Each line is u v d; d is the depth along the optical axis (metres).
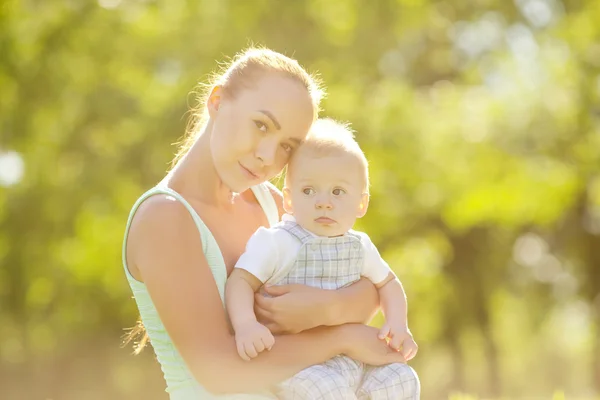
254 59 4.01
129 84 23.78
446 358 30.14
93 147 23.88
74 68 23.89
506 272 29.47
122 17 23.50
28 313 25.11
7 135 23.91
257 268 3.90
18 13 23.38
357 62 23.98
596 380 29.02
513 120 25.67
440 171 24.09
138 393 27.75
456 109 25.20
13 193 24.06
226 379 3.72
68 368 26.39
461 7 27.97
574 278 30.14
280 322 3.82
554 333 34.59
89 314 24.77
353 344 3.88
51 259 23.89
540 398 28.25
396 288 4.20
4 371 26.75
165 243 3.76
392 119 23.50
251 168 3.94
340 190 4.05
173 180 4.06
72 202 23.16
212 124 4.07
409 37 26.50
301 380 3.75
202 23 23.06
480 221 27.58
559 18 27.47
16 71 23.61
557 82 26.31
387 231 24.23
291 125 3.95
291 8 23.30
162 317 3.77
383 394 3.86
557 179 25.97
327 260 4.01
